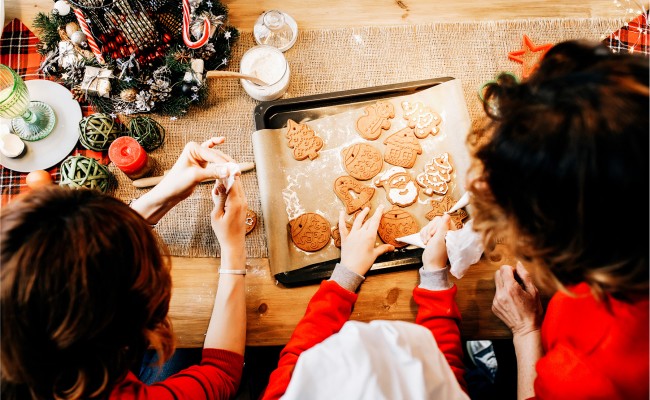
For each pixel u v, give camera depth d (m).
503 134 0.60
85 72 1.17
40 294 0.62
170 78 1.22
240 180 1.23
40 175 1.15
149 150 1.26
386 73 1.30
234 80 1.30
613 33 1.29
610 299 0.70
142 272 0.71
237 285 1.09
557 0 1.33
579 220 0.56
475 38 1.32
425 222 1.19
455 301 1.14
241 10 1.34
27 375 0.67
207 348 1.04
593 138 0.51
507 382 1.34
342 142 1.24
